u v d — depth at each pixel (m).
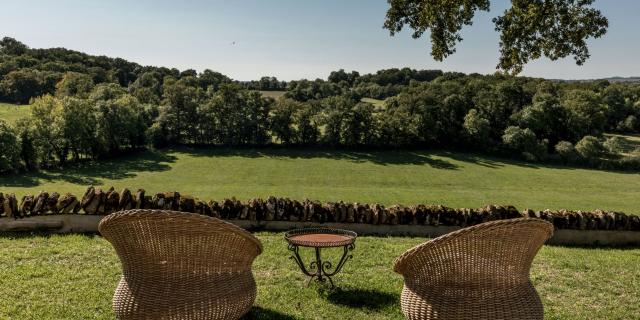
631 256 8.91
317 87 101.06
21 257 6.79
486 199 48.88
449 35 11.25
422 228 10.03
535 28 10.71
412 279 3.69
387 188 55.84
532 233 3.39
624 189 56.31
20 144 59.12
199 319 3.43
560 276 6.99
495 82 84.62
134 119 74.50
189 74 120.25
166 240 3.36
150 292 3.43
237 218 9.55
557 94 81.25
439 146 78.25
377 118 77.06
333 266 7.03
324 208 9.77
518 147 73.06
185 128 78.69
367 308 5.30
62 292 5.45
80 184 54.00
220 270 3.61
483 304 3.37
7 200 8.31
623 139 79.81
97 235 8.44
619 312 5.55
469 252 3.35
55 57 127.31
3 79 102.31
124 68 131.75
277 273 6.54
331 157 72.62
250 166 66.31
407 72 108.00
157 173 61.53
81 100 70.06
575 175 63.59
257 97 79.75
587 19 10.55
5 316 4.73
